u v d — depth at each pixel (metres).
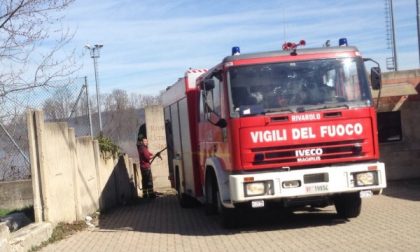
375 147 9.84
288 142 9.62
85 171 14.58
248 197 9.52
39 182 11.08
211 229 11.17
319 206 12.45
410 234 8.94
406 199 13.36
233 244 9.29
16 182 14.04
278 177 9.53
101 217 14.77
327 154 9.68
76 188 13.30
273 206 10.31
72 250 9.83
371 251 7.93
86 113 16.05
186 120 13.88
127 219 14.10
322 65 9.98
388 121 17.72
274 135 9.62
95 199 15.53
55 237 10.87
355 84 9.96
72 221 12.84
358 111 9.78
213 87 10.47
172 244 9.81
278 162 9.62
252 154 9.58
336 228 10.08
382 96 17.36
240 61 9.91
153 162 23.02
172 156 17.14
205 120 11.80
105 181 16.94
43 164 11.07
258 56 9.99
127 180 21.44
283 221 11.41
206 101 10.92
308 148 9.67
